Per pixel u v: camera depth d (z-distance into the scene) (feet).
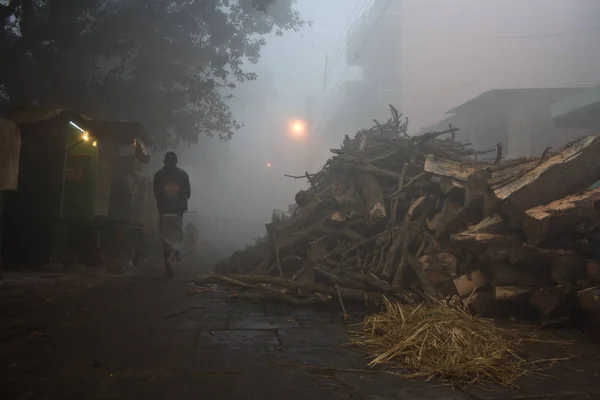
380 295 17.24
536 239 14.39
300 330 14.11
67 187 32.91
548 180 15.19
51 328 13.78
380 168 25.36
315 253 21.54
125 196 39.65
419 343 11.41
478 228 16.42
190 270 30.50
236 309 17.26
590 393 9.43
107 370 10.20
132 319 15.29
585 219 14.33
